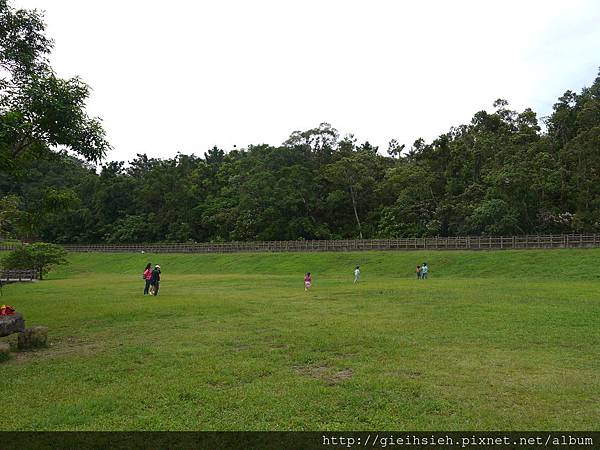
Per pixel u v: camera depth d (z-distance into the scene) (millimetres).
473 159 63656
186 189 87375
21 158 13422
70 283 36062
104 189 92750
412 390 7461
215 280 34969
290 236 70438
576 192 52125
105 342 11727
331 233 71875
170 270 56344
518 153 54719
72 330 13375
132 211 93000
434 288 23766
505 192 50844
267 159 77750
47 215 14859
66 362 9695
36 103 11531
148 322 14516
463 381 7875
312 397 7258
